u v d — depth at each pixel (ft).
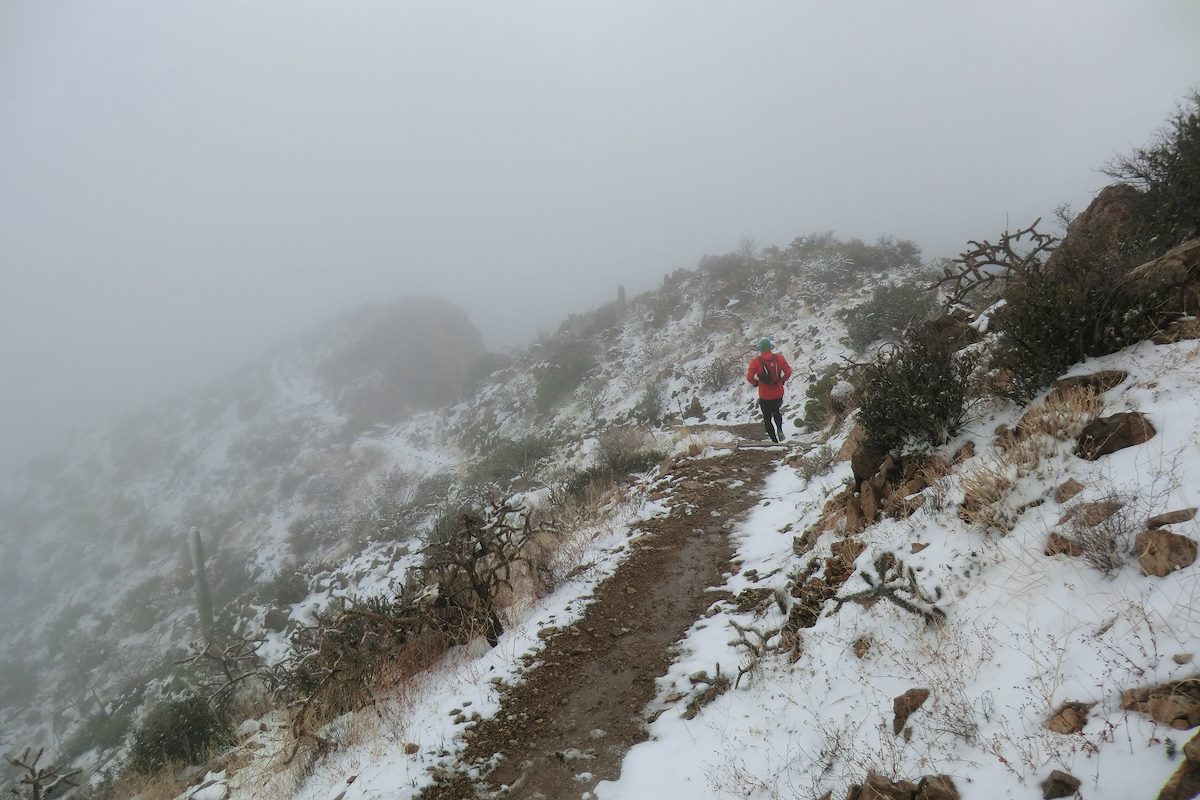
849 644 11.18
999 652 8.38
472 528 19.89
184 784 22.74
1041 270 14.34
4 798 35.91
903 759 8.02
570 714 13.67
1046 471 10.52
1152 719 6.11
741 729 11.14
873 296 67.41
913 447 14.62
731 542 21.70
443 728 13.75
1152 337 11.50
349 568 60.29
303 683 22.76
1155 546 7.59
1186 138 14.46
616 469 37.45
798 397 55.42
